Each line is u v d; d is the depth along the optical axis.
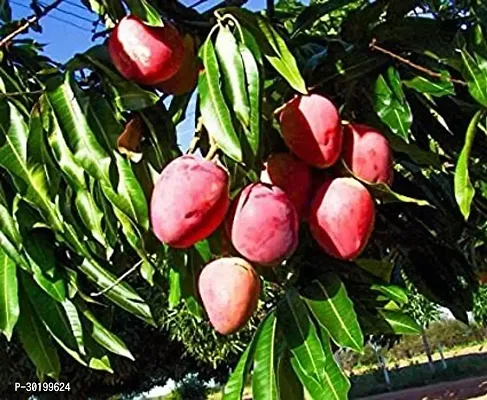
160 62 1.09
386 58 1.26
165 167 1.12
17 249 1.08
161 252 1.21
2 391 7.54
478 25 1.27
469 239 1.74
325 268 1.22
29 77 1.16
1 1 1.31
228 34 1.05
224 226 1.12
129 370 7.94
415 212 1.58
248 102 1.03
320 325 1.04
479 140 1.46
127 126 1.13
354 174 1.16
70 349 1.15
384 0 1.36
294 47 1.34
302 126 1.12
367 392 16.95
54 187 1.06
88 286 1.24
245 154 1.03
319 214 1.13
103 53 1.16
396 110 1.22
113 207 1.13
